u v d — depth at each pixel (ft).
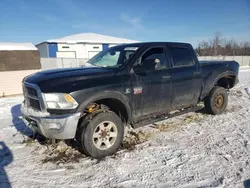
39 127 10.41
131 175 9.61
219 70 17.90
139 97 12.36
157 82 13.12
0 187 8.85
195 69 15.78
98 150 10.98
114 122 11.42
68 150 11.98
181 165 10.36
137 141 13.12
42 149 12.22
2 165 10.60
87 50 82.99
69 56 80.64
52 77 10.77
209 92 17.63
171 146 12.43
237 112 19.27
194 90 15.80
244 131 14.61
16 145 12.89
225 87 20.45
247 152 11.54
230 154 11.35
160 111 13.99
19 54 38.45
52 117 9.91
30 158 11.28
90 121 10.64
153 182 9.08
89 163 10.69
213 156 11.18
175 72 14.26
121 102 11.65
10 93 36.73
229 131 14.66
